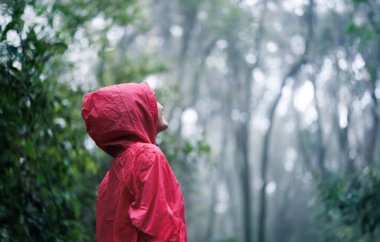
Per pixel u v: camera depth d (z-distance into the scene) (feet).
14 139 15.28
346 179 28.84
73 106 21.74
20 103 14.69
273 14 86.89
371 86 62.08
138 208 9.17
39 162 15.53
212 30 84.58
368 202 26.84
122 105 9.79
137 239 9.42
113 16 26.68
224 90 101.04
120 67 32.32
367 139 75.25
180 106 72.28
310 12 80.79
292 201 108.99
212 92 101.86
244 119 84.23
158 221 9.04
